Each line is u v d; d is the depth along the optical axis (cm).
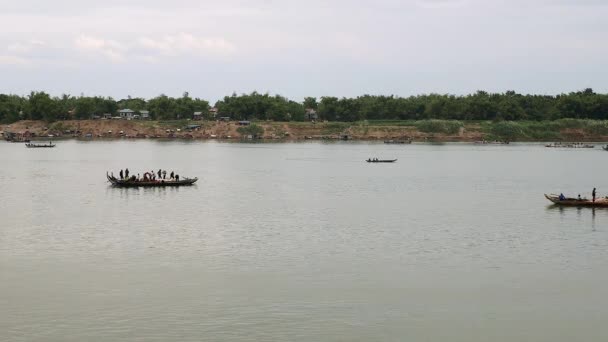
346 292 6178
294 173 17638
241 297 6016
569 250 7762
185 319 5484
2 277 6569
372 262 7206
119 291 6159
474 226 9288
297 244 8050
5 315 5559
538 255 7525
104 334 5184
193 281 6462
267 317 5541
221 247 7862
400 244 8069
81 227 9038
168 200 11769
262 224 9381
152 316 5547
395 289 6262
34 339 5084
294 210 10738
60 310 5666
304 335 5184
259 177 16425
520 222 9612
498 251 7719
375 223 9525
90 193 12669
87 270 6825
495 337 5200
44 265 7006
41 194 12500
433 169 19188
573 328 5384
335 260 7281
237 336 5156
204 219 9756
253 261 7212
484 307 5816
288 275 6688
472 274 6762
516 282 6494
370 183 15188
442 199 12319
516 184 15200
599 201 11075
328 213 10444
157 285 6334
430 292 6188
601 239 8344
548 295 6122
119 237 8394
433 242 8200
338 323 5431
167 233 8662
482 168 19662
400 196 12750
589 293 6175
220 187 13988
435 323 5450
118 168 18638
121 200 11712
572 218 9919
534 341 5138
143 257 7356
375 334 5222
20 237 8362
